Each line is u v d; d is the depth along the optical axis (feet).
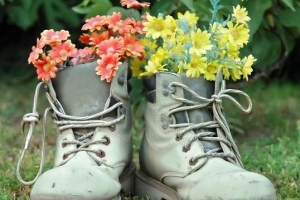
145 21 5.89
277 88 9.36
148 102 5.73
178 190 5.60
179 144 5.61
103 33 5.83
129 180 5.88
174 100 5.64
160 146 5.66
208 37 5.72
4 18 9.95
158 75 5.66
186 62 5.69
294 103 8.62
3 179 6.15
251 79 7.59
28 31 10.18
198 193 5.44
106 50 5.70
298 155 6.48
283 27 7.16
